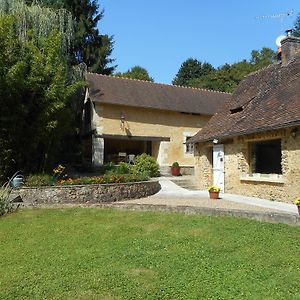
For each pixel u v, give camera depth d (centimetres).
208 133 1573
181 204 1099
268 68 1645
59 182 1304
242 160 1338
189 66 5922
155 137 2283
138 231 759
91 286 478
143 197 1338
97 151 2106
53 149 1562
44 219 891
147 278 501
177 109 2292
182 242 668
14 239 721
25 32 1584
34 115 1352
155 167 2097
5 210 969
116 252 619
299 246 630
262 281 486
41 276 518
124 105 2148
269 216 825
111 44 3362
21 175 1279
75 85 1505
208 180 1634
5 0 1594
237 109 1524
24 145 1353
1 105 1273
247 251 608
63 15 1845
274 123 1105
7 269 550
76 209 1004
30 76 1325
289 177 1102
